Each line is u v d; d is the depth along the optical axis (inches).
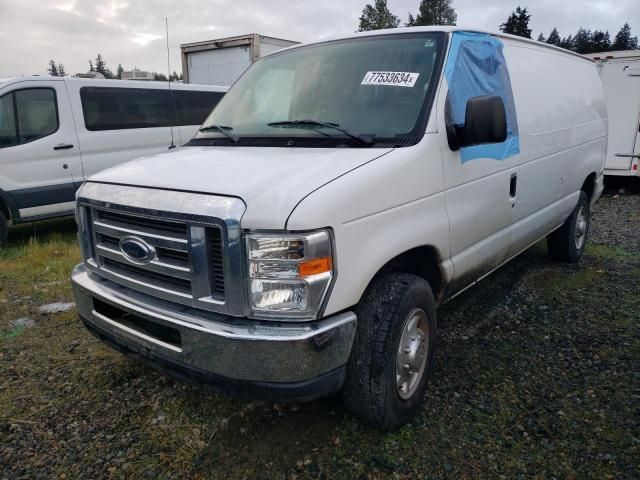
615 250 256.5
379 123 119.5
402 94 122.6
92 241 116.9
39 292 205.3
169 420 119.5
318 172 97.9
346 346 97.1
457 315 177.3
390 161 106.1
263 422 118.3
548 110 176.2
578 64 213.9
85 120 307.1
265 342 88.5
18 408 124.9
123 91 325.7
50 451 110.0
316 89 133.5
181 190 97.3
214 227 90.4
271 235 88.0
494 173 141.1
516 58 160.4
